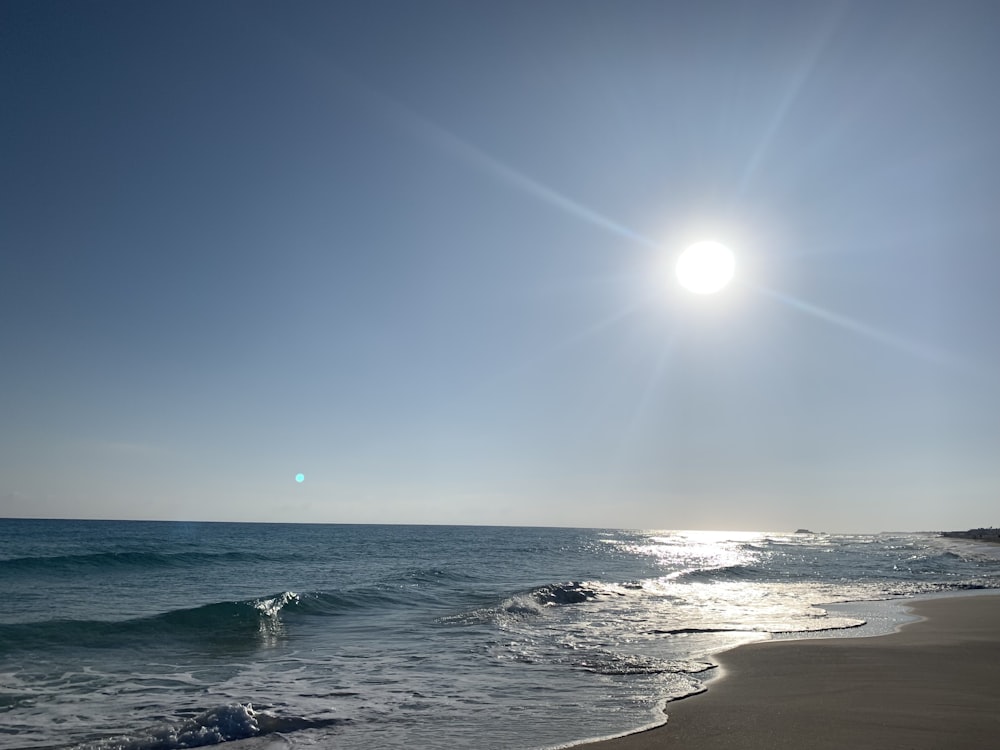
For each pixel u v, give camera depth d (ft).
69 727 25.26
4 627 41.22
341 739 23.49
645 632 48.01
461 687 31.58
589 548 205.98
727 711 26.71
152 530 315.17
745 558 164.14
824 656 38.91
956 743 22.02
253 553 132.16
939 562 156.25
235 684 32.17
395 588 70.13
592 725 25.00
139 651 39.65
